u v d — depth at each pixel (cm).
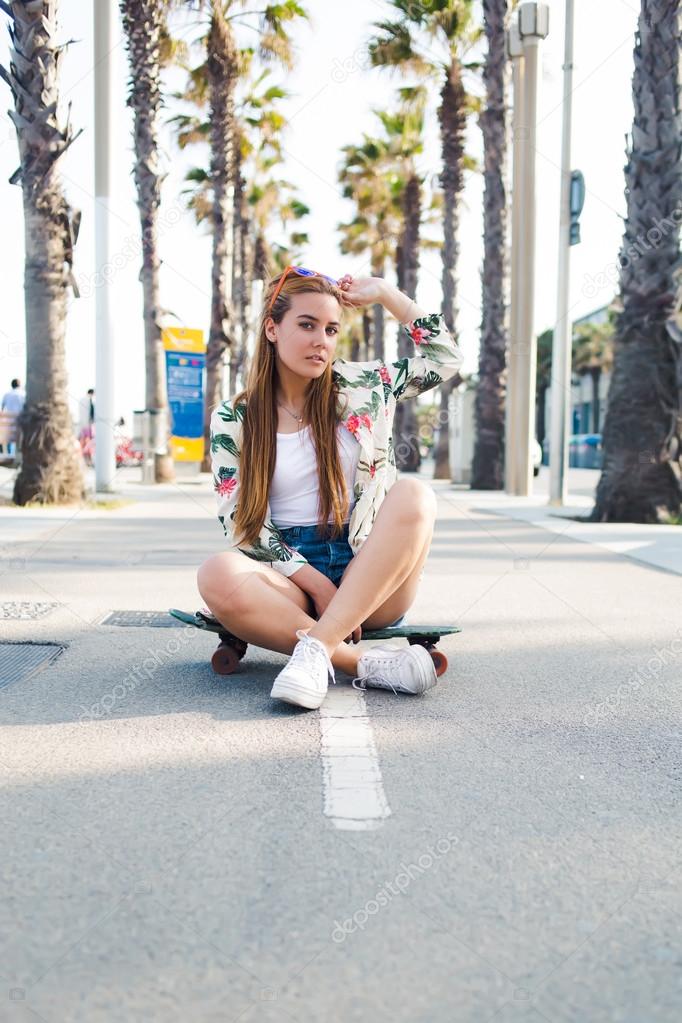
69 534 789
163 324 1611
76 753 231
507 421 1445
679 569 602
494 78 1631
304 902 156
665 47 955
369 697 288
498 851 177
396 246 3225
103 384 1295
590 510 1129
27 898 156
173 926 148
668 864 174
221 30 1922
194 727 253
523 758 232
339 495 292
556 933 149
